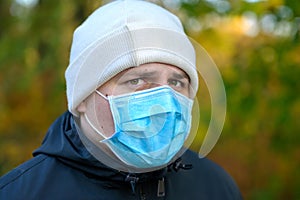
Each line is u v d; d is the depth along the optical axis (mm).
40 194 1895
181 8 3662
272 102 3541
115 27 1861
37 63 4523
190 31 3684
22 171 1973
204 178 2221
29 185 1915
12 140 4664
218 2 3621
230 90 3555
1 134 4680
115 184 1937
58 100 4516
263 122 3652
